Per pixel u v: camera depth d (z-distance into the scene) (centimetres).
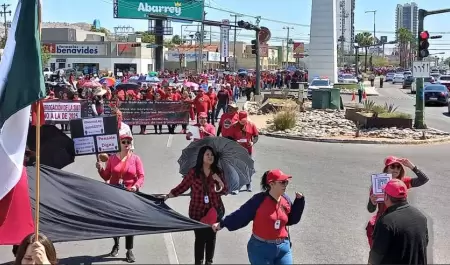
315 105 3772
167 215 727
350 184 1414
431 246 684
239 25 4175
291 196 1238
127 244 792
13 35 697
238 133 1335
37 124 662
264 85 7131
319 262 784
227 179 757
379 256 530
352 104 4291
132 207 736
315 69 6228
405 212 536
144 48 9200
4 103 697
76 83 4222
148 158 1805
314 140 2394
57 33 9694
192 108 2658
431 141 2339
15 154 719
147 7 7456
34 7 693
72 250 854
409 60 17450
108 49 8844
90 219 730
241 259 657
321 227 988
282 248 594
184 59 10762
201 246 720
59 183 754
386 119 2661
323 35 6172
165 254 813
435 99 4634
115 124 813
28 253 525
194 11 7606
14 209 731
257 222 593
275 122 2697
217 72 8169
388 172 719
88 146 814
